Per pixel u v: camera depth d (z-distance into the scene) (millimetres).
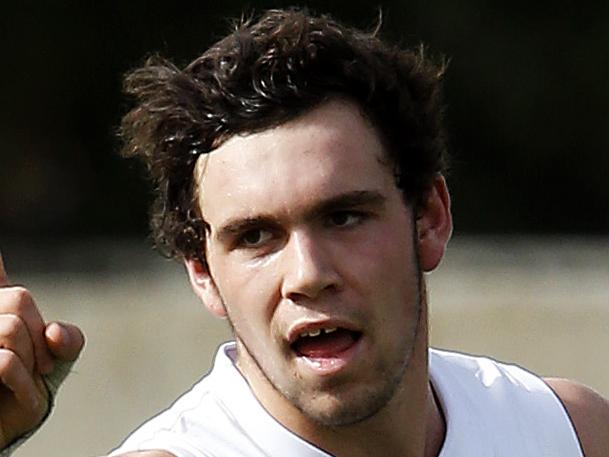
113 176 48469
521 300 20266
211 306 8094
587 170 51594
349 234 7582
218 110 7664
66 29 50031
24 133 49062
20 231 47656
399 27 51500
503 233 49719
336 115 7688
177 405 8578
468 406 8680
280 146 7559
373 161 7746
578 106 52125
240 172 7578
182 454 8031
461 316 20094
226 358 8406
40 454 18453
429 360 8852
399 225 7809
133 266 29844
